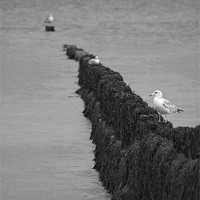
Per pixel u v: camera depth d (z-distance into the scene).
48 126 33.41
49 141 30.31
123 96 25.94
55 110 37.44
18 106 38.59
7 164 26.78
